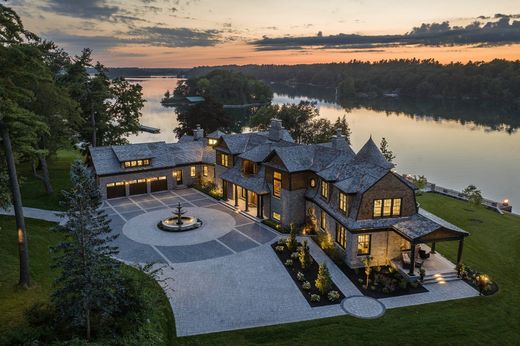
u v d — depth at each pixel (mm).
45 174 53062
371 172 36156
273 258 37469
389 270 34781
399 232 33938
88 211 19500
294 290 31844
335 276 34031
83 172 19812
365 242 35406
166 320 27250
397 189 35312
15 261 32250
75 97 65688
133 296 22703
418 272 33438
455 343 25203
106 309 20359
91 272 19500
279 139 52594
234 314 28531
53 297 20219
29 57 25625
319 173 41156
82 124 65312
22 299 26641
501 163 87875
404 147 103500
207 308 29234
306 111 91125
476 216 51000
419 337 25750
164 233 43500
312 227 43062
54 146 51906
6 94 25297
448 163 88062
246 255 38125
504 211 55531
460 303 29812
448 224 34938
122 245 40344
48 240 38656
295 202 43969
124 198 56000
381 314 28469
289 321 27734
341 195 37438
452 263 35656
